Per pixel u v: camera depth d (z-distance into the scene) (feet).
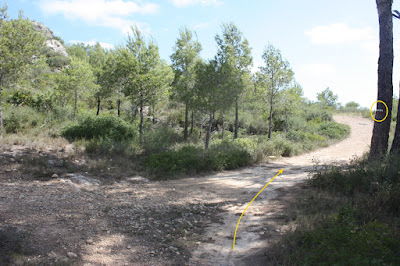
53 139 44.34
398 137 28.09
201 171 35.35
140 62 52.11
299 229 14.55
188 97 49.01
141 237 14.96
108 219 16.98
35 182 23.45
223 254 13.44
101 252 12.79
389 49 29.71
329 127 97.86
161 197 23.32
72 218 16.34
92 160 34.06
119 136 48.34
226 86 46.62
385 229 12.78
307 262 10.91
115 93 75.61
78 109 80.94
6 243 12.27
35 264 10.86
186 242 14.82
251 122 95.40
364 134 96.99
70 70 72.23
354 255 10.60
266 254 12.80
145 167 34.78
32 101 66.90
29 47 41.11
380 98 30.14
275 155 50.62
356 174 22.53
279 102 67.62
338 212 15.84
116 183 27.32
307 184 25.49
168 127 77.41
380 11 30.25
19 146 36.40
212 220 18.38
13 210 16.37
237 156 41.19
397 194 16.94
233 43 59.93
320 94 156.97
